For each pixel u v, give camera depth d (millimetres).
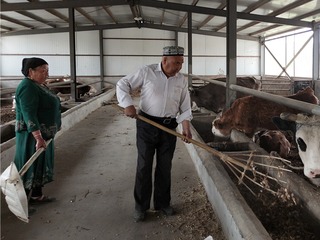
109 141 6086
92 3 9516
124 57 17516
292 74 14859
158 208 3080
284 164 3465
